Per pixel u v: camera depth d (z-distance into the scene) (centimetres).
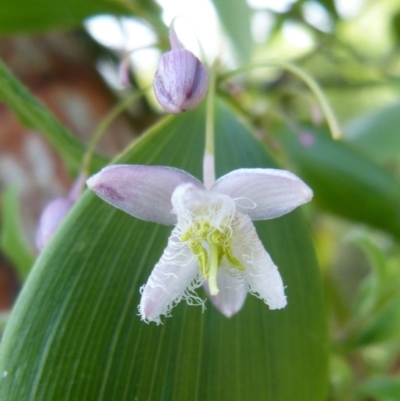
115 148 7
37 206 7
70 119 7
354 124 8
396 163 10
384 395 6
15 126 7
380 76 9
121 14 5
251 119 6
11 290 7
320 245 9
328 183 6
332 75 10
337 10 9
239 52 5
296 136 6
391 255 8
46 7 5
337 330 7
